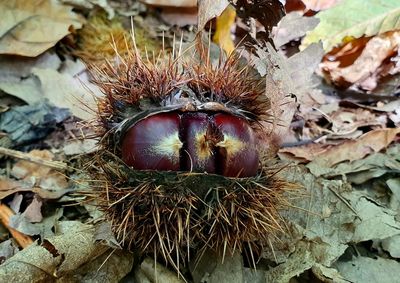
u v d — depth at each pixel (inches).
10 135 7.0
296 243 5.5
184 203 4.8
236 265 5.3
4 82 7.5
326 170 6.6
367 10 8.0
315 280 5.4
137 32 8.5
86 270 5.3
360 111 7.8
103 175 5.1
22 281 5.0
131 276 5.4
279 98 5.8
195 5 8.6
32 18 7.8
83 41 8.3
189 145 4.7
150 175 4.7
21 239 5.8
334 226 5.8
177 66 5.2
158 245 5.1
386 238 5.8
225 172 4.7
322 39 7.9
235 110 5.2
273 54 6.1
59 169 6.5
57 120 7.2
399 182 6.5
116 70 5.4
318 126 7.6
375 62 8.1
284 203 5.4
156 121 4.8
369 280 5.5
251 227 5.0
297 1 8.0
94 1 8.5
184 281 5.2
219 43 7.6
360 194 6.2
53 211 6.2
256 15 6.4
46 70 7.6
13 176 6.5
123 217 4.9
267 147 5.7
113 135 5.1
